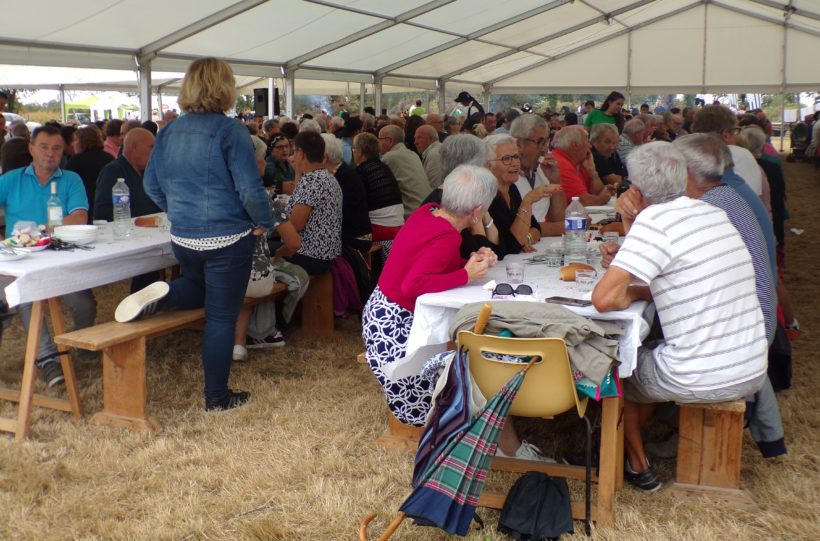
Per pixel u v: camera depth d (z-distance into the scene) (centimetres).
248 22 968
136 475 296
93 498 277
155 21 850
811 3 1569
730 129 436
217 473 298
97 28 823
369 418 354
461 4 1191
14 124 768
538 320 239
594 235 419
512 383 235
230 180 343
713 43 1902
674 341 258
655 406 299
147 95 948
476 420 236
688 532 256
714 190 306
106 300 578
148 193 366
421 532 258
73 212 411
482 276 296
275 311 486
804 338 479
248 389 391
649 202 265
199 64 342
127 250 361
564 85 2033
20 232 357
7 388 381
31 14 734
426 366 256
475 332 239
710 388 257
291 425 344
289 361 441
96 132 588
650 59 1956
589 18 1659
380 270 554
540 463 279
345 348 468
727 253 254
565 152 553
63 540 251
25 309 386
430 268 281
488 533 253
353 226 514
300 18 1011
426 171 684
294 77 1259
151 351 454
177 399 375
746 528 260
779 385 349
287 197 584
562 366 236
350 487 288
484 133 923
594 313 257
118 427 339
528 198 373
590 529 254
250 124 991
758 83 1897
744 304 256
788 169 1662
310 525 264
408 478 296
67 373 346
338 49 1234
